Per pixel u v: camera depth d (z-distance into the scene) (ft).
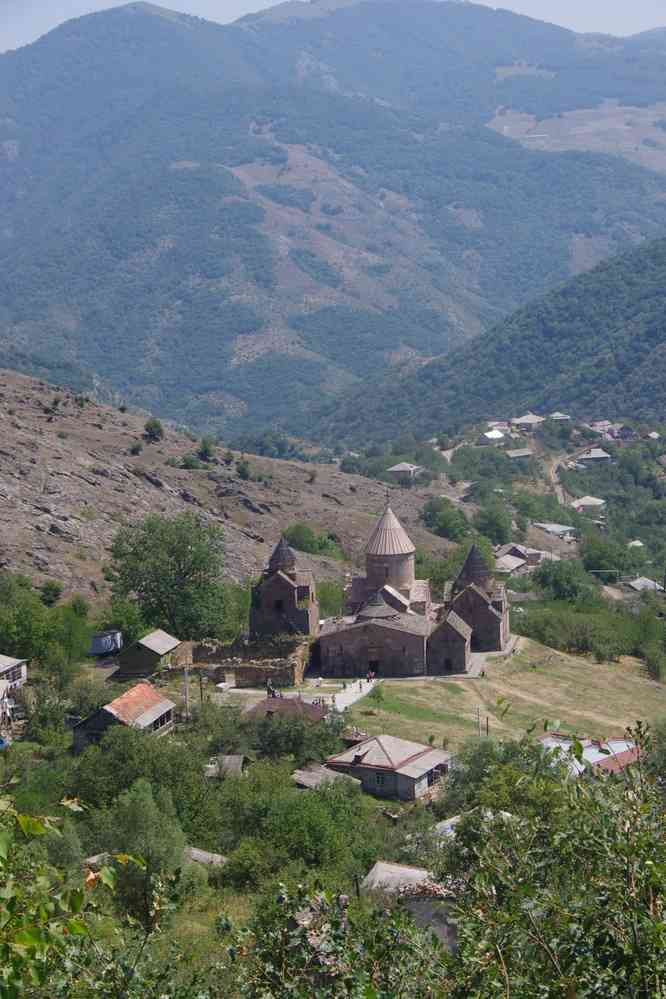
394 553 376.89
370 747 259.19
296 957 77.97
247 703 309.63
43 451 541.34
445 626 357.82
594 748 234.17
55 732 279.28
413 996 74.38
